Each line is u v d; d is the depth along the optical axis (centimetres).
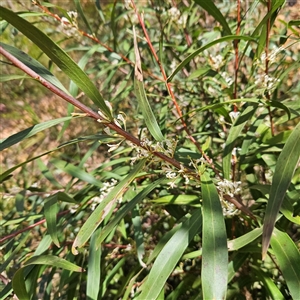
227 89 46
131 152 67
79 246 28
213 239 28
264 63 42
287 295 48
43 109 120
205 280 26
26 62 29
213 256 27
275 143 44
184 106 68
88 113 29
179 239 32
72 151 100
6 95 119
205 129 67
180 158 42
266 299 48
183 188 50
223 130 56
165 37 68
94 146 58
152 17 77
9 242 52
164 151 32
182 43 68
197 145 40
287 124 65
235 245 34
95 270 40
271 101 34
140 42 63
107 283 49
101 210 28
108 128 31
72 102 29
